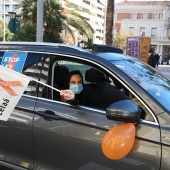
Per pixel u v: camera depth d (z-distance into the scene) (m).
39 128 2.83
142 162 2.36
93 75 3.04
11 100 2.85
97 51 3.14
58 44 3.13
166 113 2.39
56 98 2.92
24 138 2.93
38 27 10.41
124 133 2.36
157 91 2.71
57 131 2.74
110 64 2.75
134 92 2.57
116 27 78.00
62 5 25.06
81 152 2.63
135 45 17.11
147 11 74.75
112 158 2.41
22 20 22.52
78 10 29.34
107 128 2.53
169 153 2.27
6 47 3.32
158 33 73.81
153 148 2.33
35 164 2.89
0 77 2.87
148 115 2.44
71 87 3.07
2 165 3.07
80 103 2.97
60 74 3.12
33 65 3.07
